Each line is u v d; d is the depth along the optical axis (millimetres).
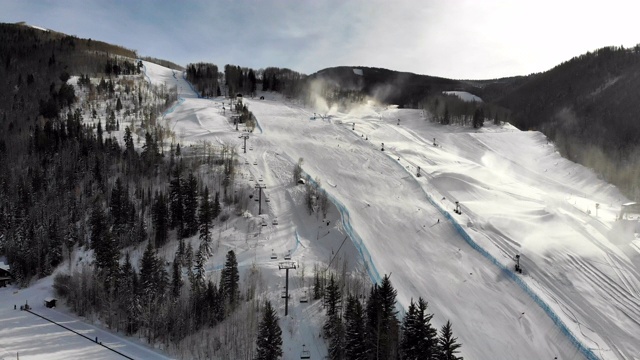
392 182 119062
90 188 114312
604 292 74062
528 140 170875
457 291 76000
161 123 158875
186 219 94062
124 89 191625
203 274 78250
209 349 66562
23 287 97938
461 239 91375
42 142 131875
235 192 106562
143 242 94938
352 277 77312
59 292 92000
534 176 140500
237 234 93062
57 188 115500
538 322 68375
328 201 103500
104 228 91625
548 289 75438
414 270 81812
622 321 67812
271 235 93375
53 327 78250
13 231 109375
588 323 67750
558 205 109312
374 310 59625
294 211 102688
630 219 95562
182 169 113250
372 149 143875
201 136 145250
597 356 61031
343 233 91750
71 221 105938
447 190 115812
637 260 81812
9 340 72562
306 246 89500
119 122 154750
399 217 100188
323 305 70312
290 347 63875
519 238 90438
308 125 169750
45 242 101438
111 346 71000
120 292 79750
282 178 117312
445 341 54031
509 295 74438
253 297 73188
